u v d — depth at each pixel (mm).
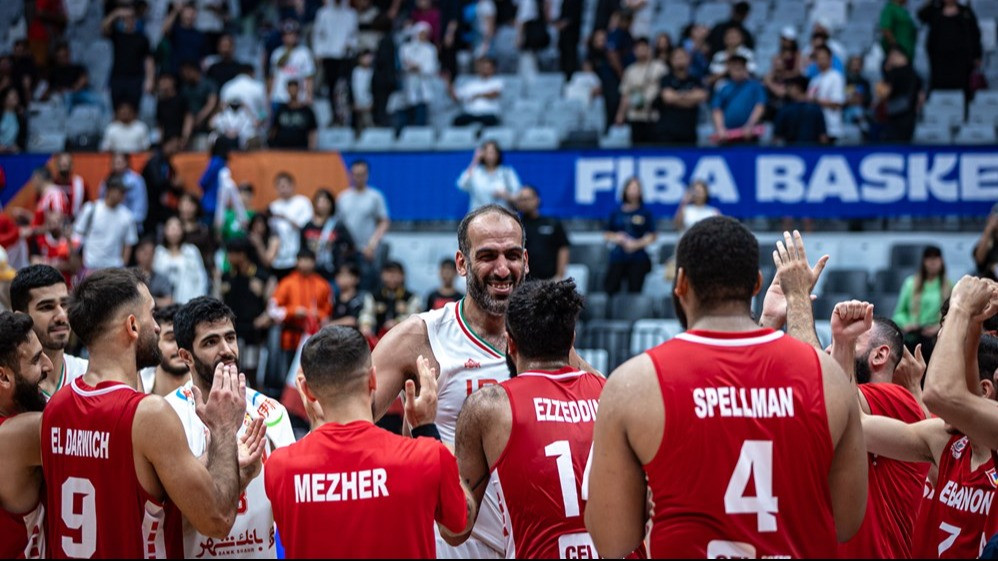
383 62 13992
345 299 9828
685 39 14516
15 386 3805
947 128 13234
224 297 10039
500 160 11758
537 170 12109
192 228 10812
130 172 11984
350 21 14773
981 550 3988
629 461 3078
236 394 3637
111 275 3744
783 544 2939
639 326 10086
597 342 10008
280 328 9797
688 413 2980
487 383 4250
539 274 10391
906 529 4086
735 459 2963
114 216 10945
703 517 2957
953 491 4105
